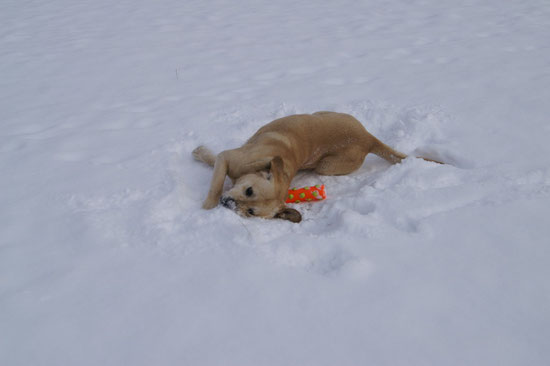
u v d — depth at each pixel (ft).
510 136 12.35
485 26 19.53
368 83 14.65
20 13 21.79
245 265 9.68
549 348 8.88
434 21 20.52
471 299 9.34
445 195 10.84
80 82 14.75
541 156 11.74
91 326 8.96
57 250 9.82
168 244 9.94
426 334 8.99
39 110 13.44
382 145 12.10
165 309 9.14
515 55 16.07
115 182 11.10
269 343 8.87
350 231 10.23
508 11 21.86
